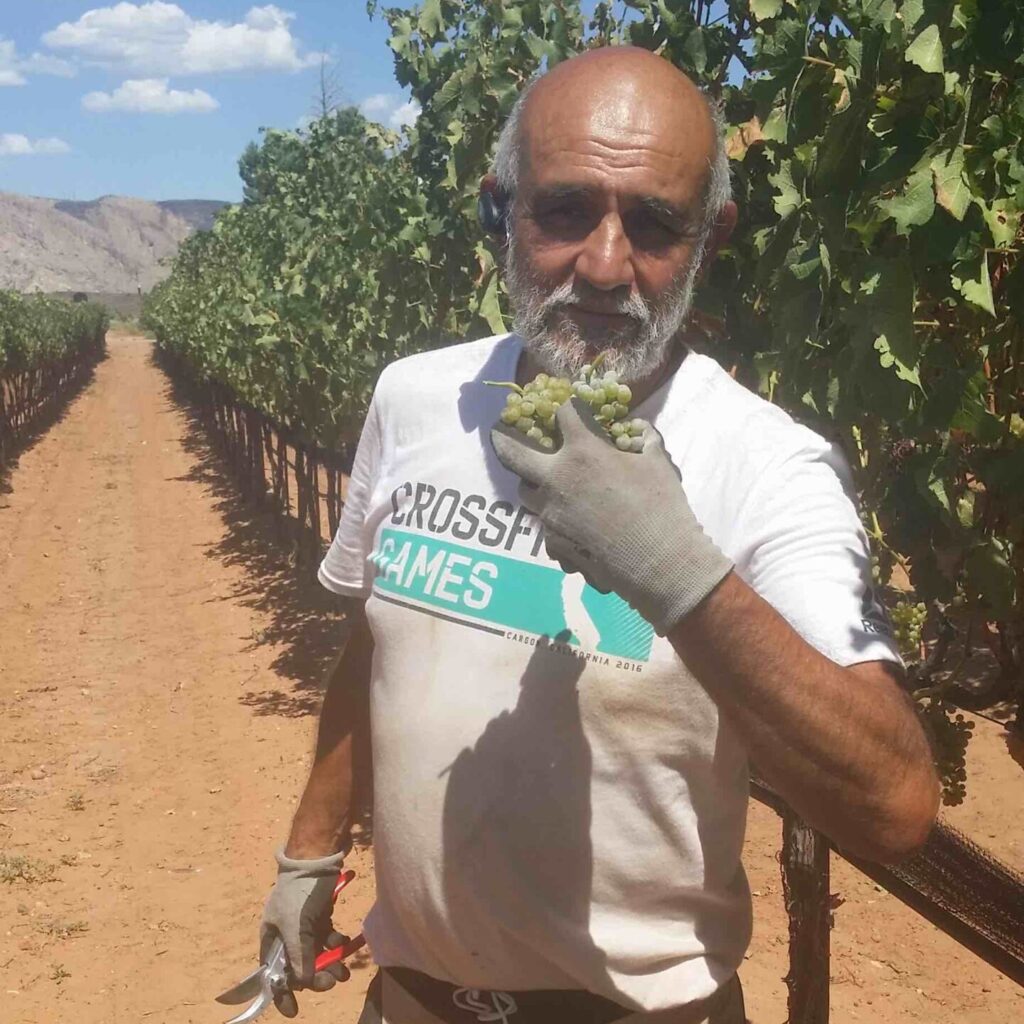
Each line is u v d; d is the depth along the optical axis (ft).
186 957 17.98
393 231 22.52
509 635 5.29
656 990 5.30
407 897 5.58
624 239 5.05
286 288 36.88
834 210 6.79
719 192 5.46
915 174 6.22
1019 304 6.63
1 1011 16.62
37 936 18.72
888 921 17.22
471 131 16.08
